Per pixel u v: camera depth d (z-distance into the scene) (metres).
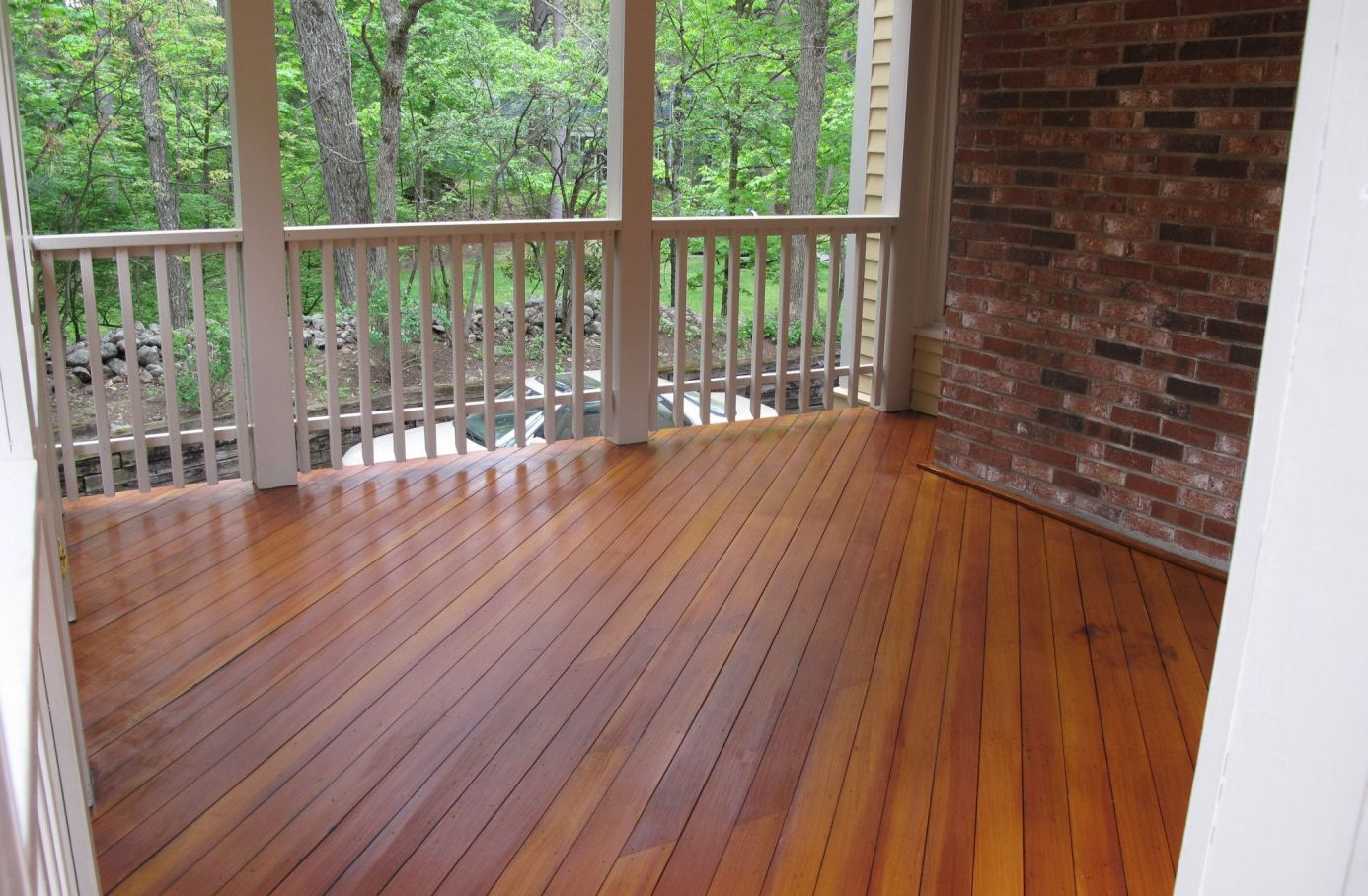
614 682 3.07
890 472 5.02
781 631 3.41
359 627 3.36
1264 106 3.53
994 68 4.46
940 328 5.96
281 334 4.41
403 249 9.59
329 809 2.47
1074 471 4.39
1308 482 0.63
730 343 5.64
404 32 9.19
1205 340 3.82
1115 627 3.49
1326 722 0.64
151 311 9.00
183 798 2.50
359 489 4.57
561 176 9.87
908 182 5.77
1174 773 2.70
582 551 4.00
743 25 10.55
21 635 0.84
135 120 8.69
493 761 2.67
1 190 1.42
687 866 2.31
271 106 4.15
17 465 1.30
